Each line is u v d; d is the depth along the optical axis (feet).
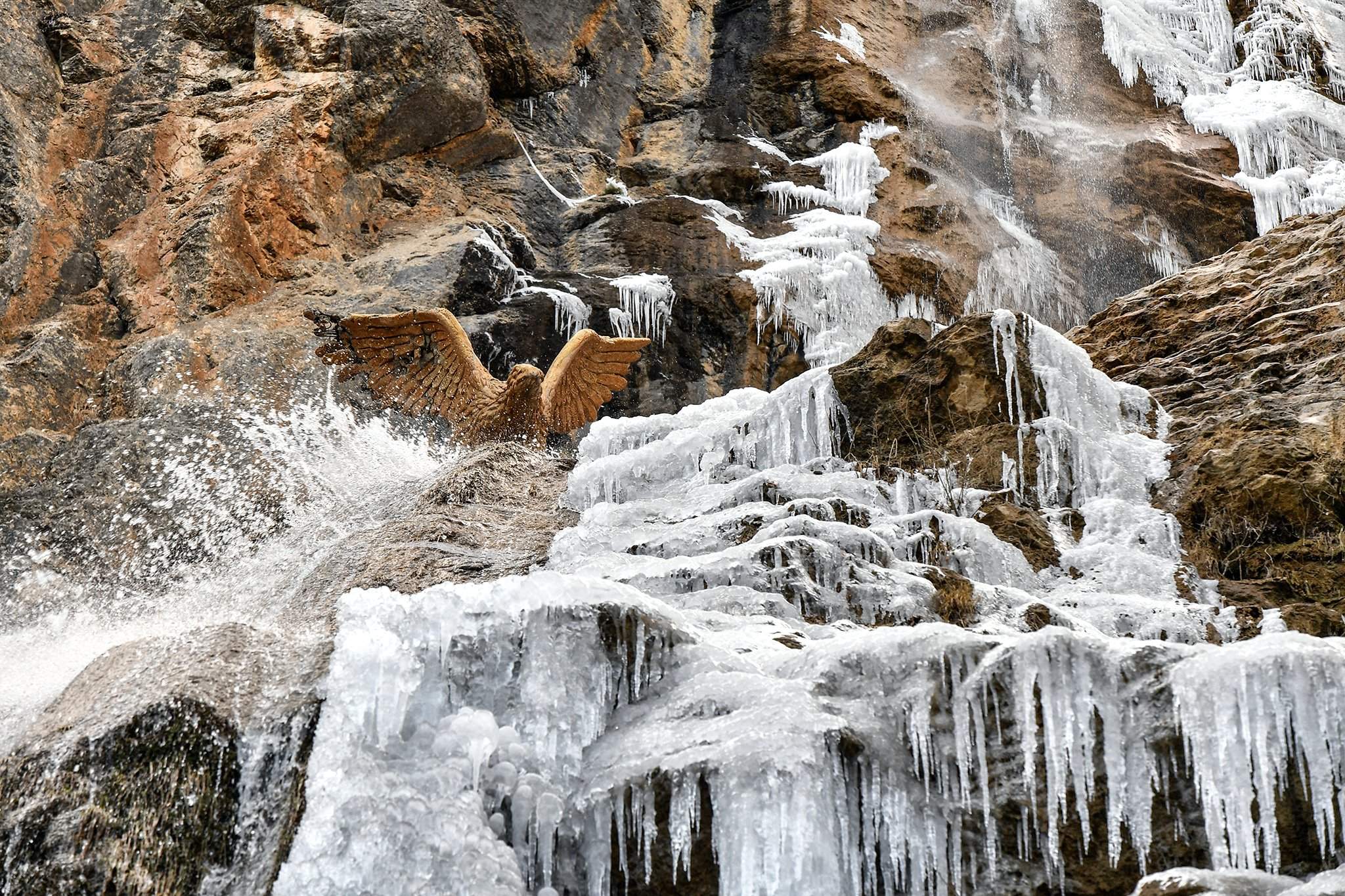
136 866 23.62
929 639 25.27
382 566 36.68
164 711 24.95
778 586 32.27
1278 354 44.47
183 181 67.72
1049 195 91.71
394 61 73.67
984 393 41.47
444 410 46.80
